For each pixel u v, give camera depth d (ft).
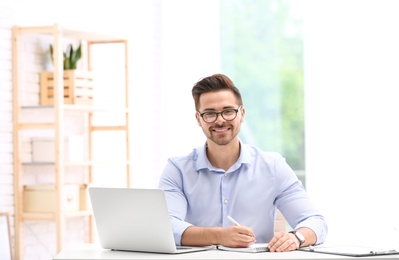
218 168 11.02
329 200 19.15
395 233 18.17
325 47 19.38
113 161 18.63
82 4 19.24
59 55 16.88
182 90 21.40
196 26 21.38
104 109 18.37
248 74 21.80
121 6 20.40
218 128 10.44
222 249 9.86
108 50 20.20
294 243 9.77
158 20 21.56
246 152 11.03
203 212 11.05
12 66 17.33
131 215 9.70
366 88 18.67
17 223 17.24
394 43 18.28
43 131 18.24
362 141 18.69
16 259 17.22
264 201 11.02
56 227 16.87
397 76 18.24
